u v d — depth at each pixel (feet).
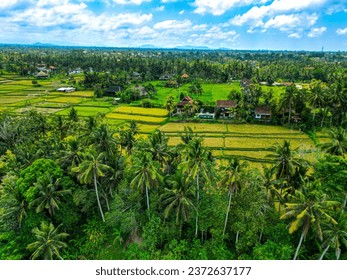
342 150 141.69
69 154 136.67
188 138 144.87
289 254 96.63
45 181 117.60
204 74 594.65
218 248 107.14
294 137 249.14
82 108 353.31
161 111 342.44
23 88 464.65
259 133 258.98
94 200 133.80
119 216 124.36
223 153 211.82
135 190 127.03
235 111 300.61
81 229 134.51
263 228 110.11
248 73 587.68
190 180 113.50
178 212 109.91
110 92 446.19
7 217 114.83
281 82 546.26
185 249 110.22
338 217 96.89
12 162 148.25
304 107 277.64
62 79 571.28
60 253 122.01
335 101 263.49
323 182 119.85
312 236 100.17
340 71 497.05
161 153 136.46
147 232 114.62
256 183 113.80
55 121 207.00
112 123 286.46
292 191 122.01
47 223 113.19
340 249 96.07
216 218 111.14
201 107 348.18
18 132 188.44
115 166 137.18
